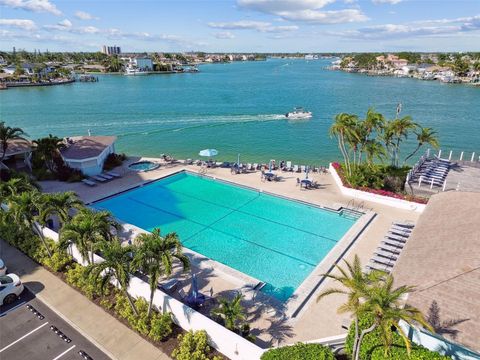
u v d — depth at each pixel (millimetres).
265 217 25625
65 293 16641
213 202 28328
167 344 13688
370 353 11406
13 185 19703
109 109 79750
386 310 9359
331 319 14789
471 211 17844
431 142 29047
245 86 131000
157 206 27547
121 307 15359
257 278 18500
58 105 85062
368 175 28828
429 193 26891
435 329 10828
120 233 22312
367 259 19328
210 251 21141
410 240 16672
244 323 14422
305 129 62094
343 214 25891
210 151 35656
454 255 14164
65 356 13133
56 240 19453
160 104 87250
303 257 20516
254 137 57062
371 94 105812
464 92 109188
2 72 150500
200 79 164250
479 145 51781
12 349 13461
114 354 13227
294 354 11359
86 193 28781
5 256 19812
